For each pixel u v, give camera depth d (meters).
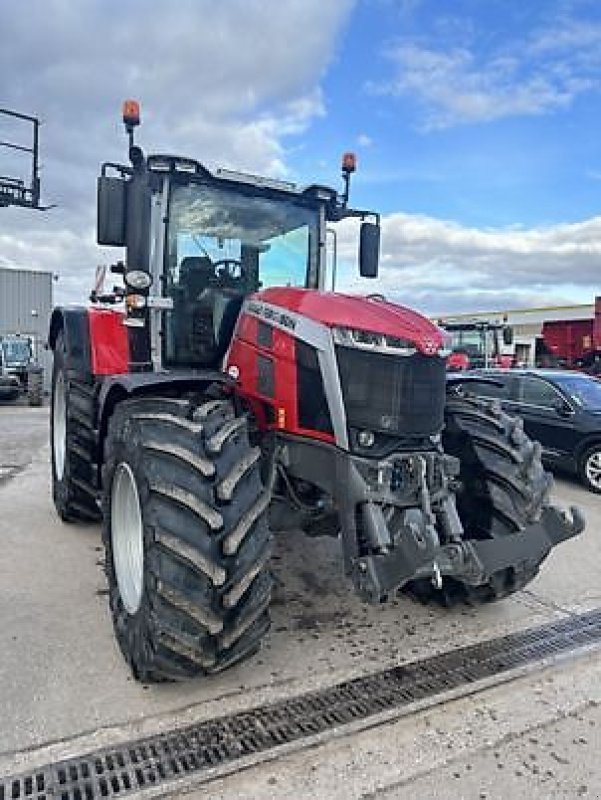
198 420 2.68
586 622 3.55
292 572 4.15
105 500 3.11
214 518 2.41
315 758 2.35
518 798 2.17
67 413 4.69
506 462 3.52
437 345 2.97
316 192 3.83
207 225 3.65
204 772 2.22
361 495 2.89
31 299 23.31
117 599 2.94
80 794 2.11
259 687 2.77
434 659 3.08
